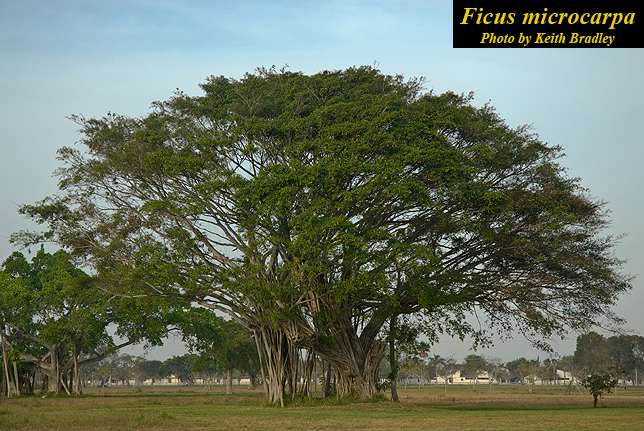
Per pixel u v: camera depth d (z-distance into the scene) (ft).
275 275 114.01
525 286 117.39
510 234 111.45
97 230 115.44
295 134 105.50
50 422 73.20
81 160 118.62
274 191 95.71
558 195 111.96
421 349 118.21
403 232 103.30
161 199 115.65
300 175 95.66
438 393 262.88
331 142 98.48
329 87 114.93
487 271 120.47
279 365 118.73
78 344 212.84
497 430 59.98
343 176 95.45
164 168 106.83
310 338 112.37
